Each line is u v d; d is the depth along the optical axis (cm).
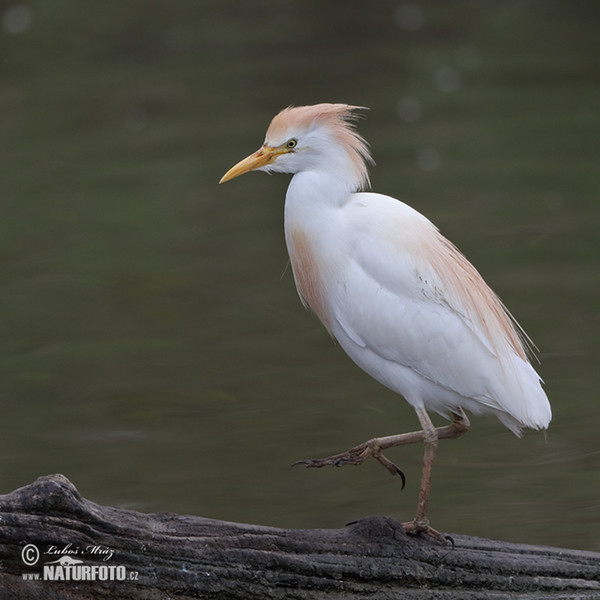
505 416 769
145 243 1752
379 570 662
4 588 607
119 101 2409
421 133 2209
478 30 2955
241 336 1435
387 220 754
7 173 2017
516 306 1476
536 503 975
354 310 756
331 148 765
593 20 3019
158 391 1270
